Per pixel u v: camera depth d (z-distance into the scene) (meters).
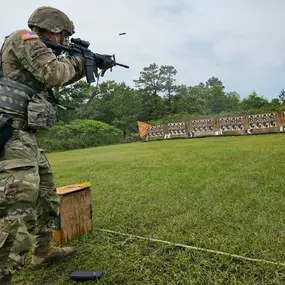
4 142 1.74
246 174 5.09
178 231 2.81
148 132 21.20
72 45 2.11
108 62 2.34
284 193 3.84
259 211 3.23
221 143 12.38
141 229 2.96
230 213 3.21
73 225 2.76
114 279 2.09
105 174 6.30
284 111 16.81
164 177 5.41
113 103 33.81
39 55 1.79
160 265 2.23
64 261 2.40
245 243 2.45
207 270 2.12
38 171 1.96
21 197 1.73
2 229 1.68
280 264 2.10
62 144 19.83
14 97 1.82
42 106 1.87
